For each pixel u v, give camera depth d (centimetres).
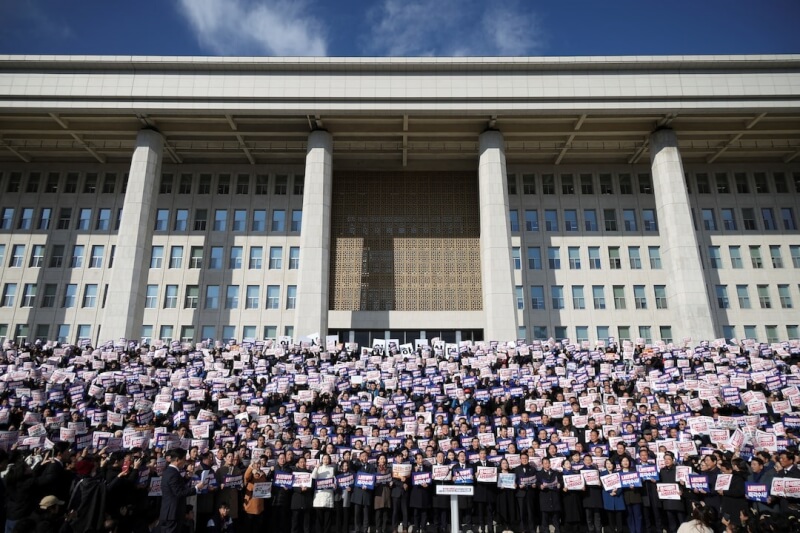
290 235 4338
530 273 4266
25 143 4225
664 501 1186
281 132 3966
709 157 4450
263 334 4125
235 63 3647
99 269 4272
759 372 1867
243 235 4344
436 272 4347
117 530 903
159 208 4391
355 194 4503
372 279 4328
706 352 2495
